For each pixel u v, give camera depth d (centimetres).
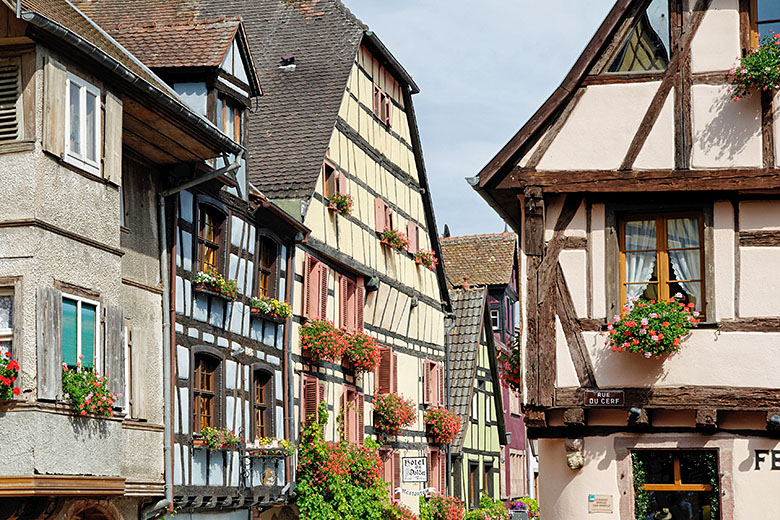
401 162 2756
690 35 1448
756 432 1390
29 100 1273
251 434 1892
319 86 2400
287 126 2323
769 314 1395
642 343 1386
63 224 1301
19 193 1266
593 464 1433
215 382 1783
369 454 2247
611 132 1453
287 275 2092
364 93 2516
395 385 2617
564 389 1431
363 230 2475
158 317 1602
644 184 1432
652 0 1462
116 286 1398
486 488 3356
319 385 2198
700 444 1403
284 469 2017
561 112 1470
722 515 1386
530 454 4053
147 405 1556
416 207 2864
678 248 1441
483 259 3878
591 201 1460
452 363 3194
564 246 1457
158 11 2522
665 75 1448
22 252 1256
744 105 1425
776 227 1408
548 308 1450
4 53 1283
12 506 1279
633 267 1450
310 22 2558
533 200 1457
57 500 1325
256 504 1898
